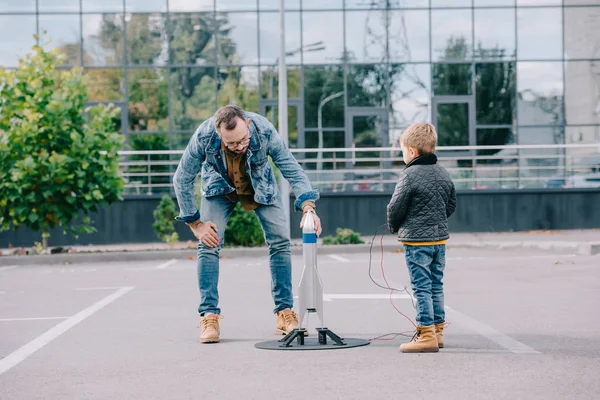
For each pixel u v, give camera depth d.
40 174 20.02
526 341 7.24
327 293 11.23
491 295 10.63
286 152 7.52
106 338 7.91
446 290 11.27
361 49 30.62
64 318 9.41
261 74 30.64
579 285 11.53
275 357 6.67
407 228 6.90
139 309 10.04
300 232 25.78
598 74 30.67
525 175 29.58
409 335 7.72
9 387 5.81
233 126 6.96
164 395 5.45
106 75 30.55
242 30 30.64
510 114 30.67
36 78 20.52
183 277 14.27
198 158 7.48
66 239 26.31
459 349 6.89
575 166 29.56
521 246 19.53
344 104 30.58
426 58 30.66
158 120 30.56
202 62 30.62
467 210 26.69
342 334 7.85
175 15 30.62
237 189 7.61
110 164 20.45
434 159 7.04
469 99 30.66
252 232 20.25
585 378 5.67
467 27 30.75
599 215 26.75
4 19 30.42
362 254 19.33
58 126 20.20
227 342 7.51
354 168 29.67
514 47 30.70
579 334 7.57
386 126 30.58
